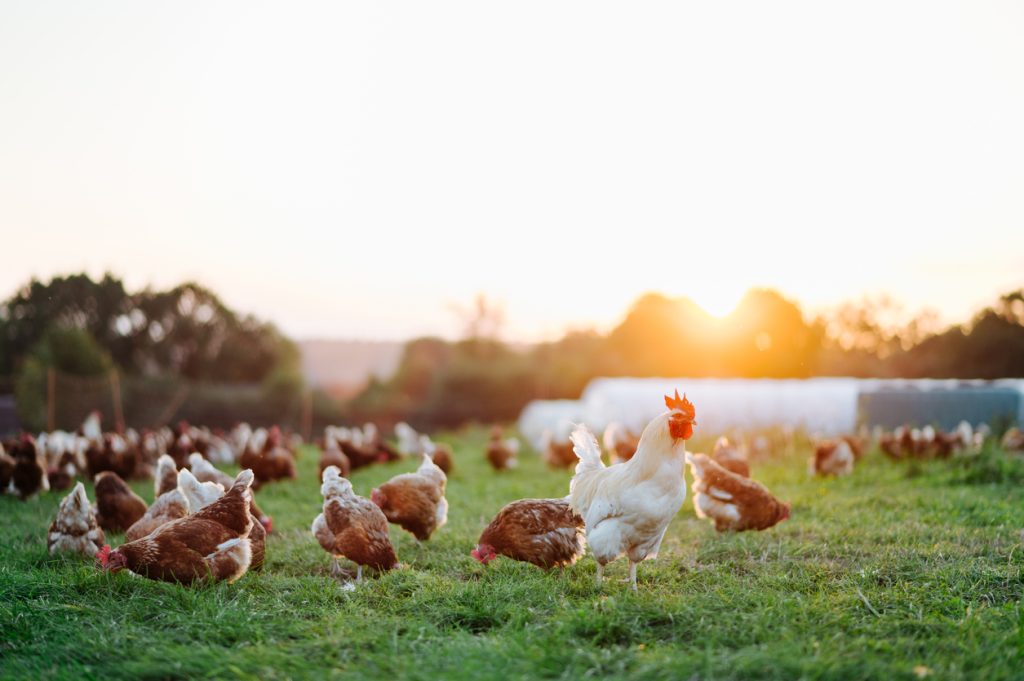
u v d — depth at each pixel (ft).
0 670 16.06
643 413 88.69
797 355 164.86
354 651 16.55
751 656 14.94
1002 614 18.06
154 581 20.79
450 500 38.81
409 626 17.94
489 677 14.47
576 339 175.01
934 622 17.46
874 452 58.90
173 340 140.36
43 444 55.36
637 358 164.96
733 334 165.27
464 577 23.77
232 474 54.13
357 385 145.48
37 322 133.08
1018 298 146.20
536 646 16.06
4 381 113.80
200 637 17.58
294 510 35.99
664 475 19.94
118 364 133.69
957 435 56.65
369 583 21.93
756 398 84.94
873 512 32.53
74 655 16.72
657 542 21.21
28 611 18.81
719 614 18.13
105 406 93.15
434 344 151.33
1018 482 40.86
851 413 81.25
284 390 111.34
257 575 23.02
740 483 28.68
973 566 22.38
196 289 142.72
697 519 32.63
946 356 149.38
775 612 18.31
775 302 164.55
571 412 91.35
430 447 55.31
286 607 19.75
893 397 81.46
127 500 30.58
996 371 142.41
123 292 139.23
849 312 183.93
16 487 40.55
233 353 141.38
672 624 17.74
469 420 119.96
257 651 16.34
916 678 14.38
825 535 27.68
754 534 28.30
